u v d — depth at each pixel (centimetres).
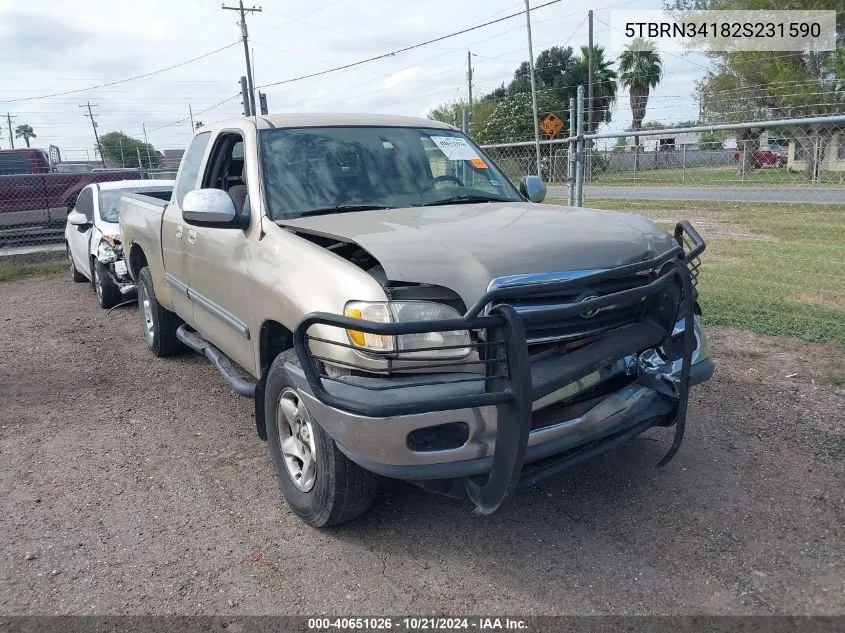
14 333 809
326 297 323
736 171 1152
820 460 422
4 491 416
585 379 329
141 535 365
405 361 301
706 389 539
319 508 347
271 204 408
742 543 341
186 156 568
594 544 346
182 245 524
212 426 509
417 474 300
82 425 517
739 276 915
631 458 432
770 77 2255
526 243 329
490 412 302
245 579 326
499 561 335
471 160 498
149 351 708
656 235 369
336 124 474
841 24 2252
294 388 351
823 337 643
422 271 306
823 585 308
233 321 434
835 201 1048
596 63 4650
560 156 1228
